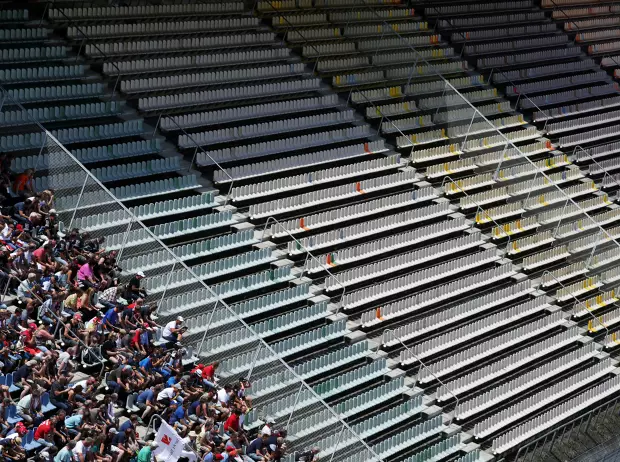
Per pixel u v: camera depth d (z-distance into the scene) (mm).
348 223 78500
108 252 61062
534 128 102188
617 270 89312
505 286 82125
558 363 78125
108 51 79188
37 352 51719
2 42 74062
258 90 84750
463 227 84312
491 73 104312
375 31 94625
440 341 73688
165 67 81000
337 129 86375
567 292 84688
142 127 75250
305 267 72250
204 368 58625
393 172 85938
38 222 60062
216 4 89500
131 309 57250
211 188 74375
